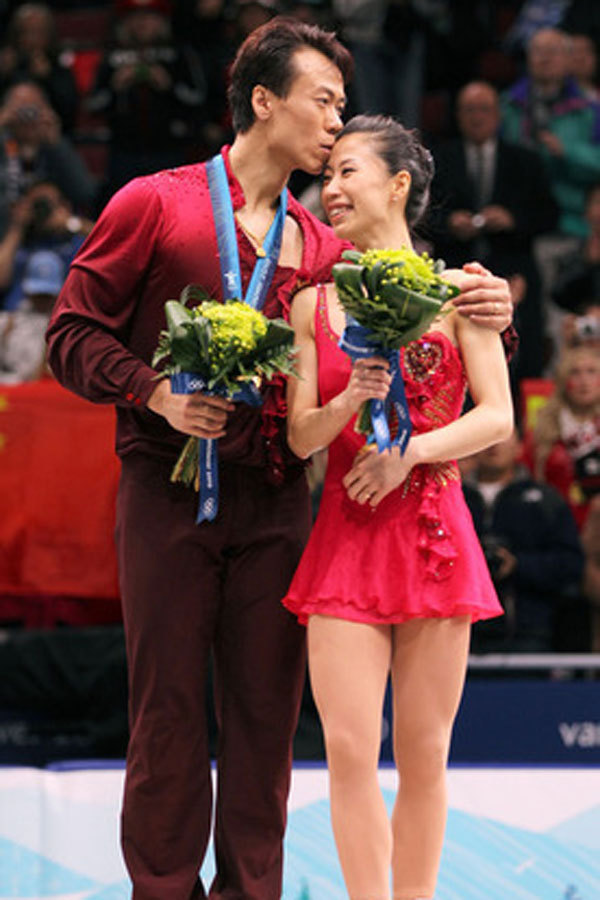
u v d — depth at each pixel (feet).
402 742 32.12
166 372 30.91
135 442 33.65
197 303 33.12
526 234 82.12
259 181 33.94
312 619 32.07
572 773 39.14
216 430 31.09
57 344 33.04
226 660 34.30
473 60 97.71
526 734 54.08
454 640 31.96
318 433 31.42
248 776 33.99
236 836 33.96
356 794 31.22
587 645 60.08
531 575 60.08
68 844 39.11
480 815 38.65
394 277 29.19
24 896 38.68
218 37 93.86
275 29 33.47
